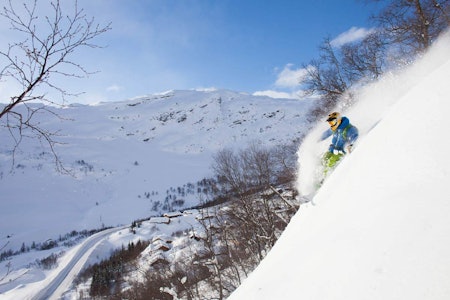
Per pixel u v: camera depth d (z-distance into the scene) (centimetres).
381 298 132
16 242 16000
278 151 1878
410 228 152
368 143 295
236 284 1750
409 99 271
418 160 195
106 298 2083
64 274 7794
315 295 165
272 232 1722
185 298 1772
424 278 125
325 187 359
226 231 1919
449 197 151
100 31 270
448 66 251
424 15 1073
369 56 1416
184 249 2228
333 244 195
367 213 195
